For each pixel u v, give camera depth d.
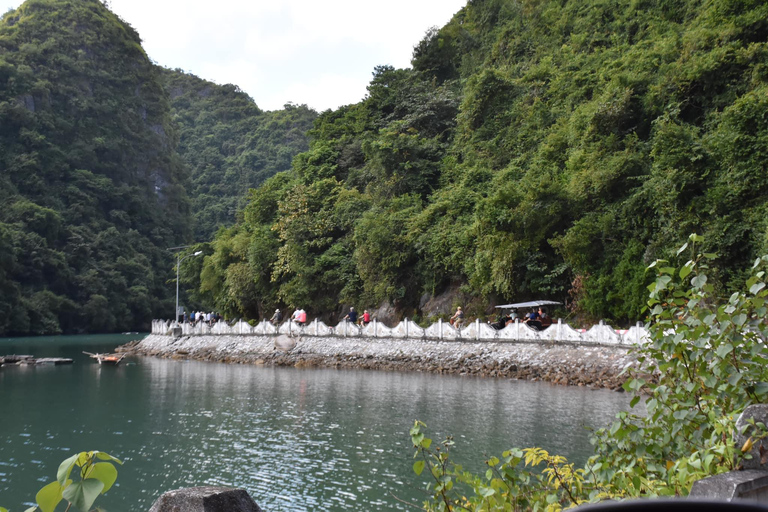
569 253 32.62
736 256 26.64
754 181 26.77
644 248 30.30
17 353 56.28
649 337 7.14
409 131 56.69
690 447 6.11
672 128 30.05
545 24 61.16
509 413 19.38
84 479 3.87
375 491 12.97
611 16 54.56
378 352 35.75
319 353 38.69
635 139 33.94
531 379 27.58
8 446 17.66
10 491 13.88
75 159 124.38
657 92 34.81
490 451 14.86
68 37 140.38
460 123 54.25
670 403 6.37
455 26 72.06
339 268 48.53
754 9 34.38
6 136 117.12
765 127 27.08
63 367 40.25
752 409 4.78
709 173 28.42
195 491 3.53
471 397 22.91
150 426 20.00
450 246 40.22
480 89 52.25
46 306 92.94
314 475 14.15
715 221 27.33
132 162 139.88
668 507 1.66
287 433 18.34
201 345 47.50
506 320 34.41
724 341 5.86
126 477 14.48
